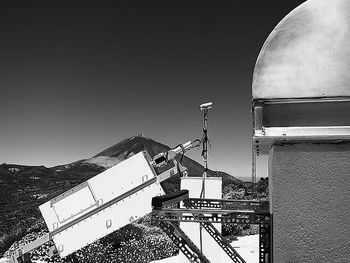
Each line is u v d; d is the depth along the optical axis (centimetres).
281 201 175
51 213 405
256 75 183
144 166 393
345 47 176
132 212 386
